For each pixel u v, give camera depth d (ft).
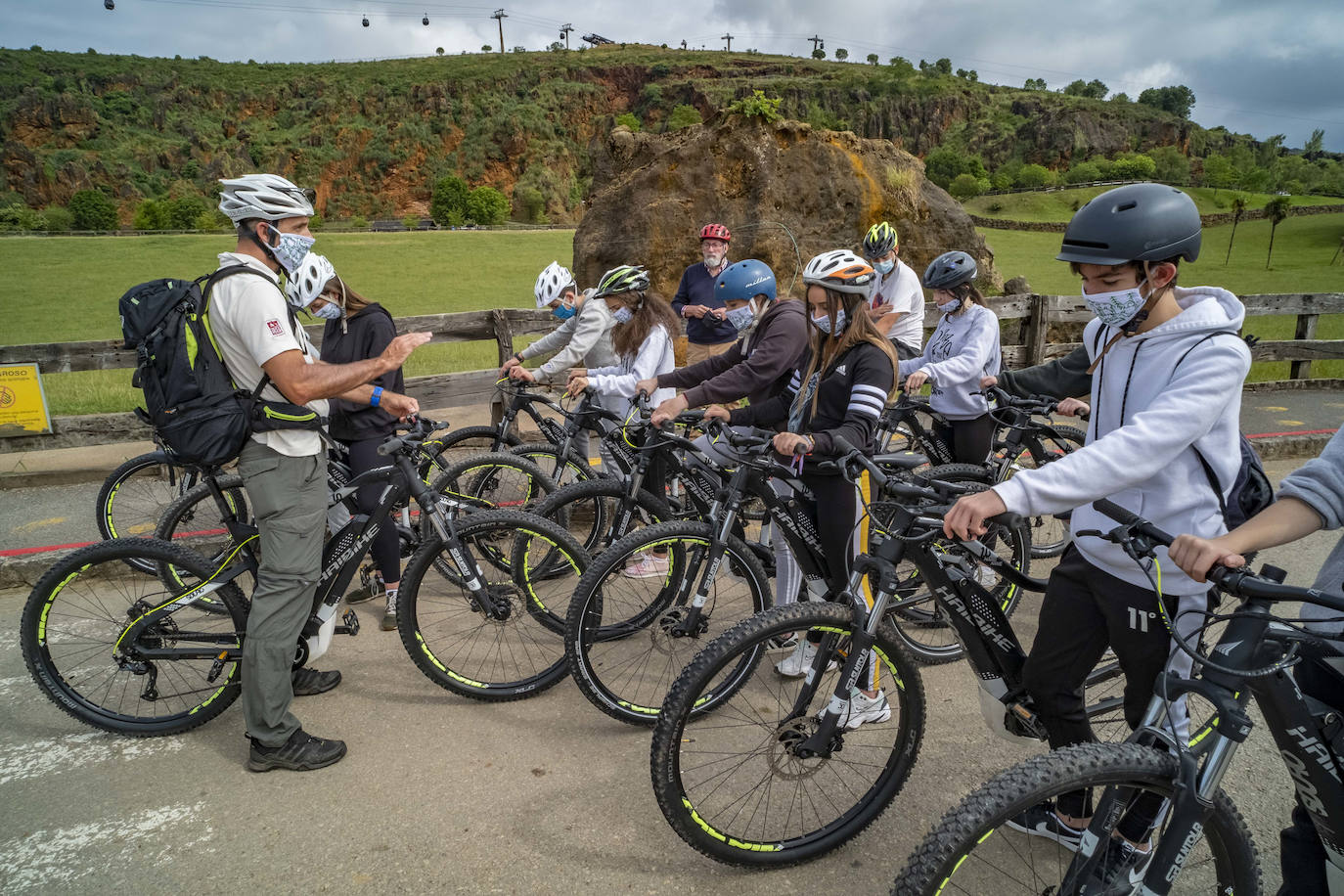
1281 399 27.96
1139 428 6.66
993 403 13.67
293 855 8.56
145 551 10.53
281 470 9.76
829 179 31.07
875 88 654.12
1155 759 6.01
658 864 8.46
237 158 558.97
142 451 23.07
